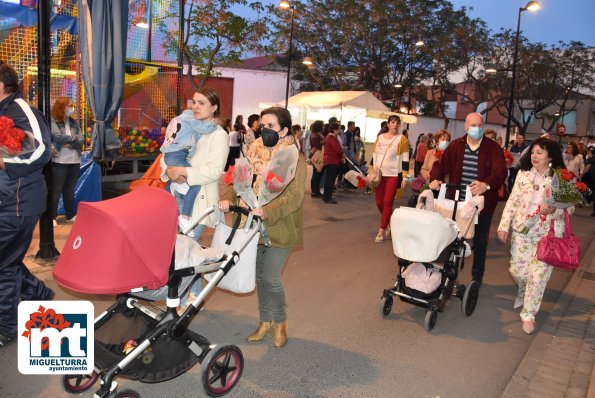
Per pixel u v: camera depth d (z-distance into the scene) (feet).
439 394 12.65
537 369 14.34
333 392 12.38
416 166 60.13
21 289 15.11
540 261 16.65
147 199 10.09
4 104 12.92
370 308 18.34
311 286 20.24
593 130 197.36
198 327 15.62
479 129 19.15
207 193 15.29
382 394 12.44
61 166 25.36
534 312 17.12
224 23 69.56
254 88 116.57
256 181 13.04
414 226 15.94
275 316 14.32
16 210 13.10
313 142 43.39
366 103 65.26
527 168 17.66
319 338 15.43
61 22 29.84
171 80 38.88
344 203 41.47
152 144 36.91
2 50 27.12
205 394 11.80
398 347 15.24
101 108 28.71
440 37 131.54
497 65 143.43
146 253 9.51
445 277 16.85
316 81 131.75
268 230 13.16
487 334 16.81
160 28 38.14
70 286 9.26
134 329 10.85
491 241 31.60
